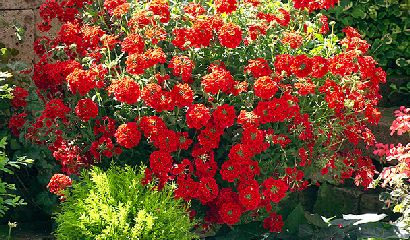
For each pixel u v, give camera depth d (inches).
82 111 70.2
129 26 72.4
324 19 77.4
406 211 72.8
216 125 69.5
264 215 76.4
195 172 72.2
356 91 73.2
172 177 70.2
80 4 79.7
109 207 64.1
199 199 72.6
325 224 75.8
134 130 68.2
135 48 69.8
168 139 68.7
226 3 71.9
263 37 73.8
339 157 77.0
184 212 68.5
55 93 79.6
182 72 69.1
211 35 70.1
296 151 72.9
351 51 71.9
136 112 71.8
